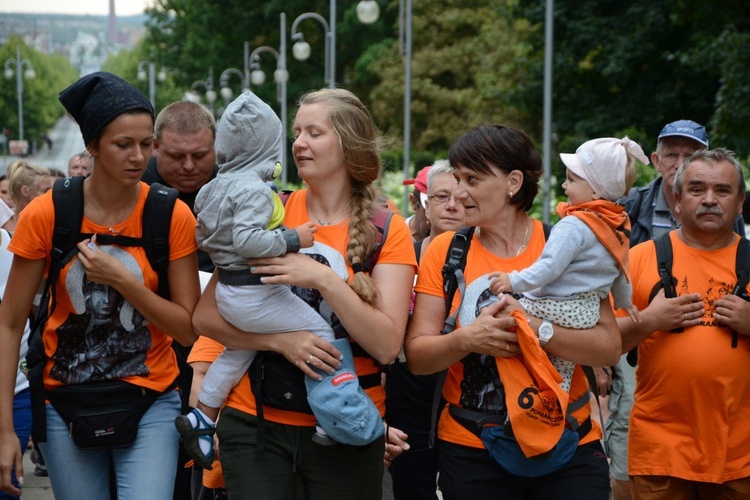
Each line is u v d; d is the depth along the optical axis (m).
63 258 3.79
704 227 4.44
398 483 4.84
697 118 29.83
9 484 3.90
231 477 3.67
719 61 20.34
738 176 4.45
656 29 28.36
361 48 53.06
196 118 5.42
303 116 3.73
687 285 4.47
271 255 3.50
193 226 3.92
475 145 3.74
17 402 4.80
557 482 3.74
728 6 23.41
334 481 3.63
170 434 3.97
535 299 3.74
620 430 5.64
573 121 31.61
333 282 3.49
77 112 3.72
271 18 53.38
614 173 3.80
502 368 3.65
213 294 3.77
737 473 4.39
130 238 3.85
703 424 4.39
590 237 3.73
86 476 3.93
